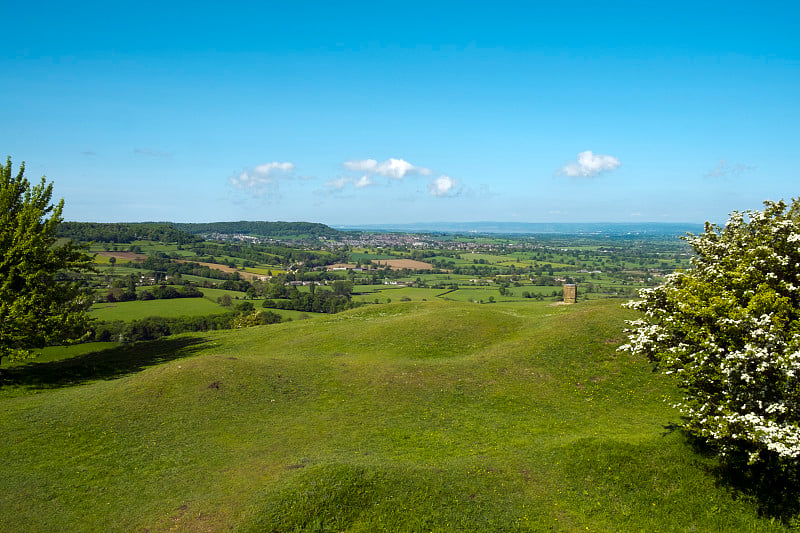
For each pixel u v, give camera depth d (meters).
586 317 40.72
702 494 19.64
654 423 26.53
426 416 27.66
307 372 34.19
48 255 37.38
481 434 25.50
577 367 33.75
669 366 19.89
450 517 18.66
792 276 18.83
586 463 21.72
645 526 18.50
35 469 21.83
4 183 37.66
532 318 49.47
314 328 51.59
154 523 17.75
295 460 22.36
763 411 17.78
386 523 18.33
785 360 15.87
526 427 26.39
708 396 18.97
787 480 18.86
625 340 35.94
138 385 30.69
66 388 34.09
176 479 20.97
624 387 31.22
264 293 133.50
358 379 32.84
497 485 20.45
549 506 19.52
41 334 35.28
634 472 21.00
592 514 19.19
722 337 18.17
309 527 17.95
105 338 81.62
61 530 17.52
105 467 22.06
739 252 20.75
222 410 28.08
